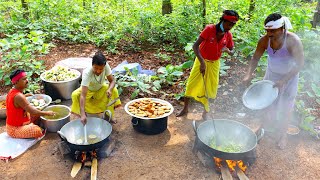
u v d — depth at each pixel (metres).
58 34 7.98
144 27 8.13
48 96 4.60
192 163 3.57
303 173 3.46
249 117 4.66
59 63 5.71
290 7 7.43
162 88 5.47
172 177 3.35
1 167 3.45
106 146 3.73
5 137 3.86
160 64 6.56
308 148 3.90
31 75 5.60
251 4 7.69
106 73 4.05
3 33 7.91
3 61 6.12
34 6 8.80
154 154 3.73
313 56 5.48
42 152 3.72
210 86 4.08
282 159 3.68
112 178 3.32
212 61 3.93
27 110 3.69
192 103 5.01
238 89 5.38
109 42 7.75
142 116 3.91
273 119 4.32
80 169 3.44
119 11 9.84
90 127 3.88
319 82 5.48
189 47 5.72
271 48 3.52
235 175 3.35
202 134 3.66
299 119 4.52
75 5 9.28
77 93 4.04
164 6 8.98
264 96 3.57
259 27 6.35
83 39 7.88
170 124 4.41
